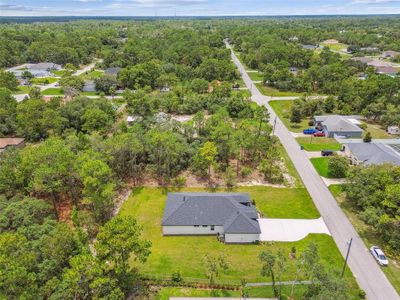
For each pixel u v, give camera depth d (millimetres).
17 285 25203
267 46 154750
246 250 39938
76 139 57938
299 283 34594
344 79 105125
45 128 73500
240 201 45406
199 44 170500
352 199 49031
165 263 37625
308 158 63781
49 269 29016
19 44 165875
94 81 109875
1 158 52000
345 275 35812
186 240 41750
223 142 58656
